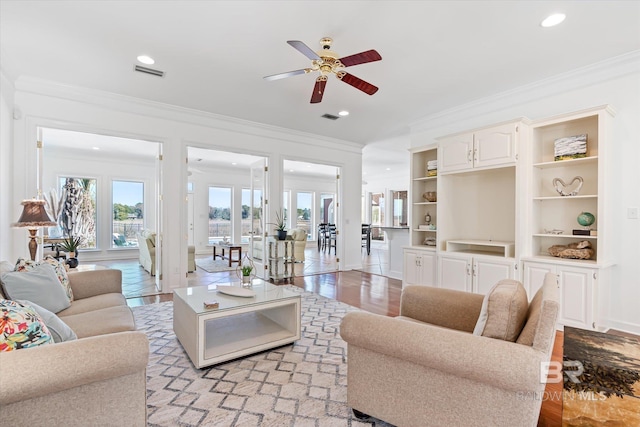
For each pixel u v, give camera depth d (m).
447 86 3.78
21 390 1.02
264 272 5.66
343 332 1.63
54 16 2.45
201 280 5.54
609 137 3.10
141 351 1.25
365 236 10.87
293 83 3.71
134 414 1.29
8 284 2.06
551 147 3.60
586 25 2.55
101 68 3.35
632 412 1.31
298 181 11.20
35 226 3.09
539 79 3.58
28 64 3.26
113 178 7.85
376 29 2.62
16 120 3.55
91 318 2.06
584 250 3.19
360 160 6.81
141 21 2.52
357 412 1.73
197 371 2.26
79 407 1.17
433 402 1.41
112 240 7.88
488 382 1.24
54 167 7.15
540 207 3.66
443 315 2.18
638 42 2.80
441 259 4.12
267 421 1.72
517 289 1.59
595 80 3.27
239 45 2.88
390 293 4.65
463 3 2.29
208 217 9.48
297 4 2.30
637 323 3.02
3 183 3.29
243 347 2.45
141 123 4.32
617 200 3.13
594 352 1.70
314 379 2.16
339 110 4.68
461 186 4.45
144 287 4.90
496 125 3.61
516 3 2.29
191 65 3.27
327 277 5.86
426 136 5.00
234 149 5.15
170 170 4.57
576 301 3.01
